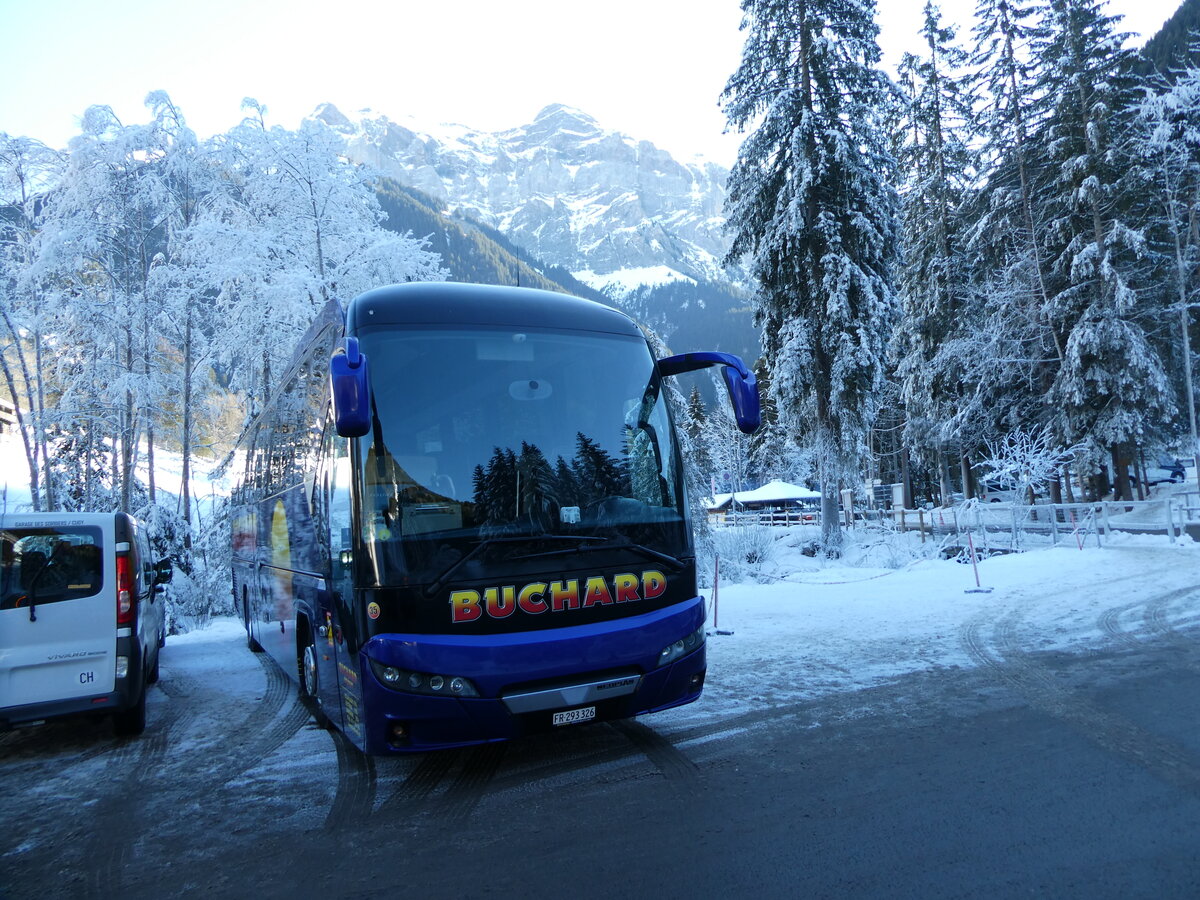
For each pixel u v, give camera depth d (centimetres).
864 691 697
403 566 466
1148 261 2836
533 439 516
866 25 2644
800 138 2569
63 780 584
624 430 546
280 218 2297
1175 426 3084
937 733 564
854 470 2675
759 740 575
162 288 2498
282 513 785
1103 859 360
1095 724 558
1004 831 395
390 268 2214
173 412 2623
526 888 370
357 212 2323
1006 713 600
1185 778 450
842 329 2569
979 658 796
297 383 714
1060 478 2920
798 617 1127
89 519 648
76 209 2439
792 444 2994
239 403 2509
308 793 526
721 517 3888
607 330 577
